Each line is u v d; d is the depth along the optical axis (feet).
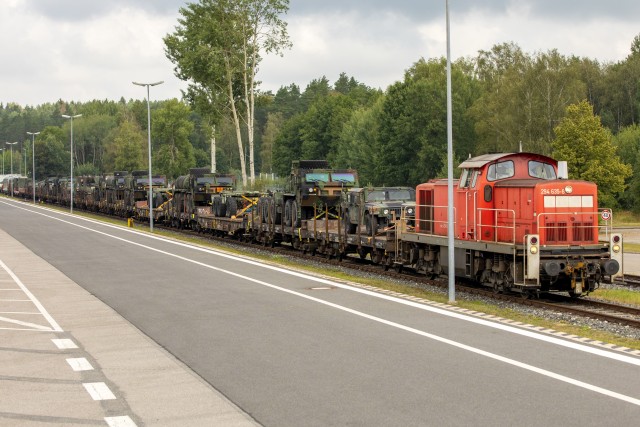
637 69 312.29
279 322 52.42
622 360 40.29
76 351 43.96
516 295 68.95
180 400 33.45
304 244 116.26
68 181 295.89
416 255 85.05
